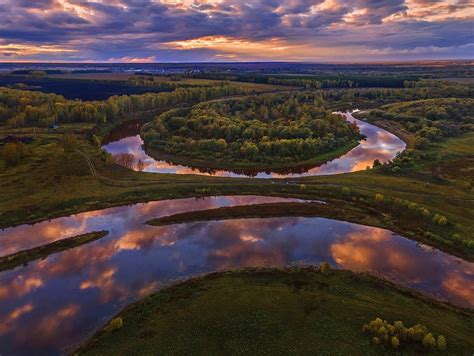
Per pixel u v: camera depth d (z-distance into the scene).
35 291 51.75
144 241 65.12
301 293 49.22
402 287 50.91
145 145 129.50
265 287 50.62
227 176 101.81
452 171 94.38
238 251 61.59
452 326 43.16
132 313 46.28
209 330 42.88
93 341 41.75
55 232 68.38
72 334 43.78
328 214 73.50
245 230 68.62
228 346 40.50
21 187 85.19
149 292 51.25
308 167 107.94
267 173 103.75
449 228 66.19
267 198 83.19
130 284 53.12
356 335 41.69
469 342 40.75
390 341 40.41
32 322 45.75
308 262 58.06
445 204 74.88
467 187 83.00
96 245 63.88
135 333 42.78
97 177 92.06
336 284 51.00
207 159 112.62
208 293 49.62
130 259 59.56
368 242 63.66
